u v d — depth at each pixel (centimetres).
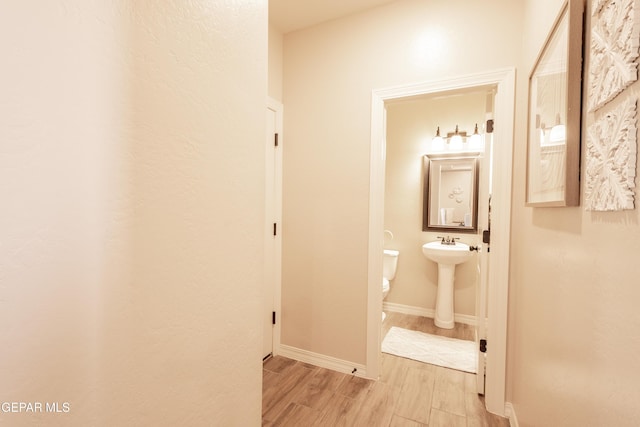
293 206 231
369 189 203
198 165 65
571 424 84
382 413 169
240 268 78
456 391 189
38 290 40
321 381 200
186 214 62
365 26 204
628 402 56
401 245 339
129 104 50
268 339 232
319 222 221
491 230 172
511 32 166
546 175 108
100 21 46
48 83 40
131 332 53
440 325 295
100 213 47
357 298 208
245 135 79
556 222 100
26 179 38
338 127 213
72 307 44
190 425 66
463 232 313
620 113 59
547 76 108
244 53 78
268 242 227
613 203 61
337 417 165
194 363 66
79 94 43
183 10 60
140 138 53
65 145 42
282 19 215
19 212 38
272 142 228
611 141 62
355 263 209
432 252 288
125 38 50
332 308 217
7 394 38
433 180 325
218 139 70
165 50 57
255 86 82
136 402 54
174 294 60
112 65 48
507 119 166
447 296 294
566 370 89
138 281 53
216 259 71
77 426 45
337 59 213
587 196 75
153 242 56
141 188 53
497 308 168
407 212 337
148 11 53
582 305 78
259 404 88
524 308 144
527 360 135
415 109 334
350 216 210
